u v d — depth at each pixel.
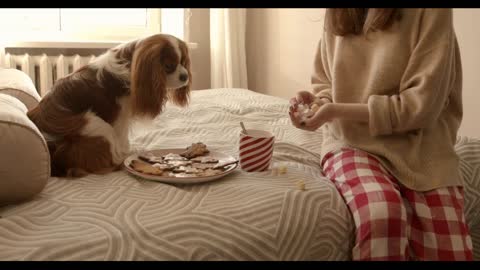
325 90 1.46
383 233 1.06
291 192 1.11
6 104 1.18
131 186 1.15
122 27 3.03
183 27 3.02
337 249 1.09
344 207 1.13
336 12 1.33
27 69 2.60
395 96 1.23
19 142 1.03
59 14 2.87
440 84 1.18
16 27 2.77
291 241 1.03
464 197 1.36
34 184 1.07
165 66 1.37
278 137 1.63
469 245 1.13
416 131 1.26
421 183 1.19
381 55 1.27
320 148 1.54
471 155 1.45
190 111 1.91
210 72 3.29
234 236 0.98
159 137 1.58
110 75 1.31
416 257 1.15
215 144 1.53
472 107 2.11
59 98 1.29
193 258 0.92
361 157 1.26
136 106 1.31
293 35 2.95
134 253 0.90
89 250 0.88
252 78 3.33
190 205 1.04
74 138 1.25
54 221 0.98
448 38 1.18
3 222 0.95
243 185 1.15
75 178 1.21
